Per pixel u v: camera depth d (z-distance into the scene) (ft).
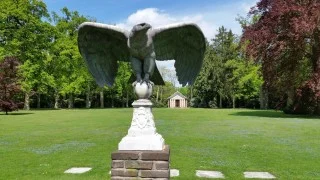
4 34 140.97
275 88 102.73
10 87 110.22
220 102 202.18
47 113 114.73
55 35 161.68
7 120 84.94
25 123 76.84
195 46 20.33
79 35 20.21
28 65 140.46
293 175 29.45
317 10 84.53
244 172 30.30
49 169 31.42
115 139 49.85
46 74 147.43
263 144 45.09
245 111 125.29
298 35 85.97
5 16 137.59
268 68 94.73
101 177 28.53
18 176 29.04
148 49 19.61
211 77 197.88
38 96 178.19
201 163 33.40
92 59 21.17
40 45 147.84
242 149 41.37
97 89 193.16
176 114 105.40
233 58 197.57
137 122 20.57
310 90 96.07
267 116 95.55
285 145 44.42
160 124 71.87
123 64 200.13
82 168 31.83
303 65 100.78
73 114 107.55
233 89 193.06
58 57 163.84
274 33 91.09
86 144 45.55
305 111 102.99
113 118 89.15
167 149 20.58
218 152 39.34
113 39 20.71
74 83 165.07
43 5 151.53
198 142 46.55
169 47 20.84
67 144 45.75
